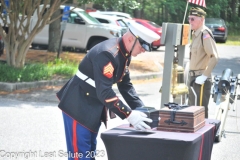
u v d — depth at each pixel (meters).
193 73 7.39
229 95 7.67
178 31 6.27
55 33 18.69
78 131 4.58
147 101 11.77
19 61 13.96
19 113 9.66
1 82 12.23
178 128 4.20
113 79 4.50
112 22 22.53
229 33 42.06
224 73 7.61
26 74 12.83
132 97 4.91
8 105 10.45
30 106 10.44
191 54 7.43
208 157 4.57
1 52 16.67
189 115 4.17
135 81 15.27
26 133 8.08
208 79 7.41
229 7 45.34
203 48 7.27
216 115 7.80
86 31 20.52
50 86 13.05
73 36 20.62
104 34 20.53
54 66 14.48
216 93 7.73
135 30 4.41
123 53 4.47
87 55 4.57
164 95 6.38
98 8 35.09
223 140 8.14
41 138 7.79
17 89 12.25
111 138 4.05
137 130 4.19
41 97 11.54
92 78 4.55
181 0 38.72
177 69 6.45
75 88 4.60
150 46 4.46
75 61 17.03
